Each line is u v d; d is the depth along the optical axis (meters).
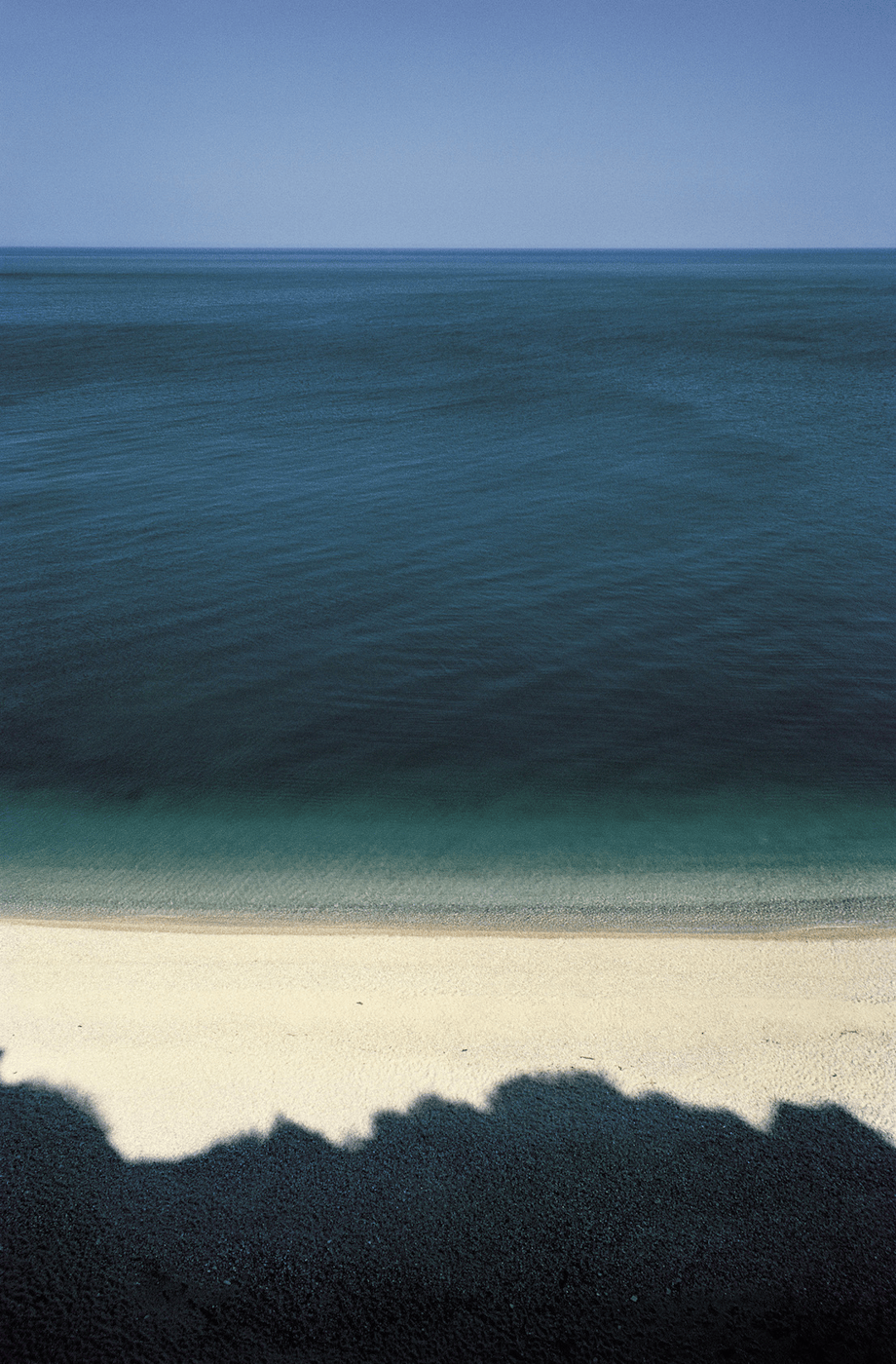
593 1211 5.43
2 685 14.42
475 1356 4.58
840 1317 4.82
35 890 9.59
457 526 22.16
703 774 12.33
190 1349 4.61
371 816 11.22
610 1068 6.70
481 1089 6.46
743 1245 5.21
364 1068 6.66
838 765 12.55
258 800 11.57
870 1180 5.70
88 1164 5.75
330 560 19.97
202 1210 5.41
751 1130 6.09
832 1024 7.25
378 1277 4.99
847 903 9.42
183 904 9.34
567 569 19.52
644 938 8.50
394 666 15.27
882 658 15.62
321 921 9.05
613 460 28.48
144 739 12.98
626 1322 4.77
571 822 11.14
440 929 8.90
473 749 12.87
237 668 15.13
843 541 21.25
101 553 20.34
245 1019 7.22
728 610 17.53
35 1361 4.55
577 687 14.66
